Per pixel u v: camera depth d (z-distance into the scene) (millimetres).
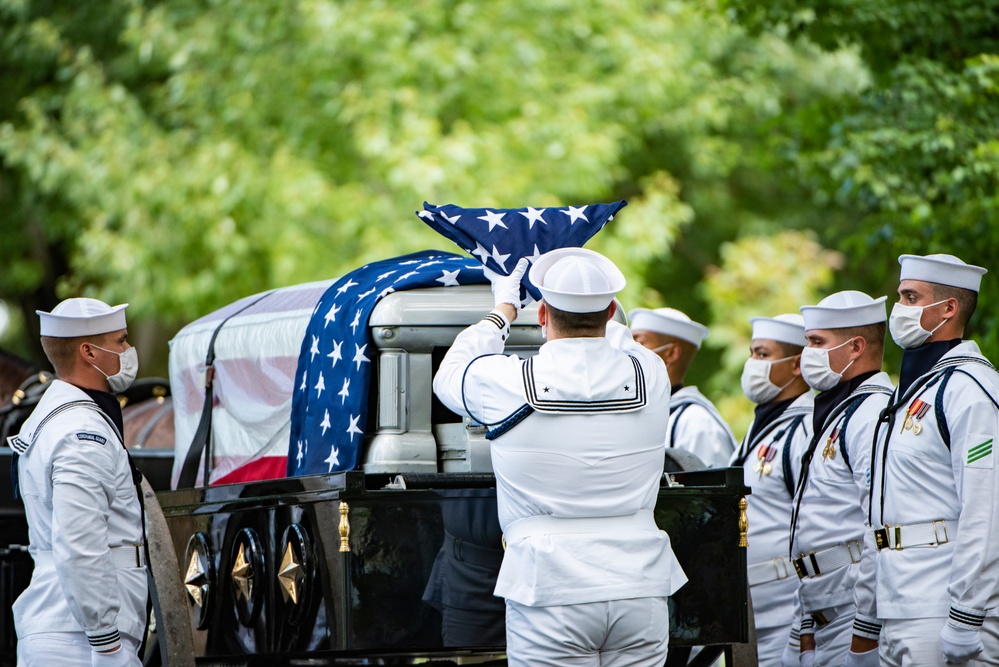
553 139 37375
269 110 38844
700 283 45969
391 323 14141
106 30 42875
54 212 42688
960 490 13227
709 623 13672
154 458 20469
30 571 19453
